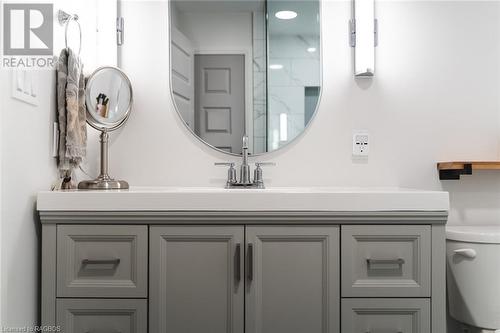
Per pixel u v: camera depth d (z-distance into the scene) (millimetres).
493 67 1797
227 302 1306
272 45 1818
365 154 1793
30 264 1319
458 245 1568
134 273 1307
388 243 1310
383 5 1806
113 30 1773
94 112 1636
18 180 1245
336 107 1804
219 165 1798
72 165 1507
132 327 1312
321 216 1296
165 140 1806
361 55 1739
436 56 1804
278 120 1811
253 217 1297
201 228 1305
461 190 1794
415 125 1797
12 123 1211
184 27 1824
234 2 1831
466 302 1553
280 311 1306
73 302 1303
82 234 1307
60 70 1466
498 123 1794
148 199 1294
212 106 1818
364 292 1299
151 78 1810
